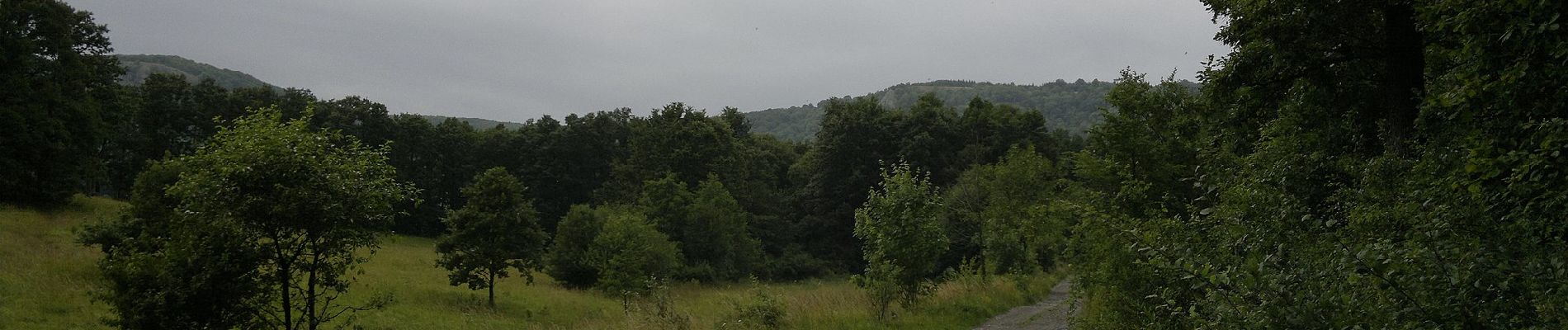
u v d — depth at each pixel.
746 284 61.94
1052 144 73.06
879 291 16.92
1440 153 7.07
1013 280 26.73
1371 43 9.77
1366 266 4.24
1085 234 12.68
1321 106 10.51
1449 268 4.06
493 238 31.73
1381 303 4.24
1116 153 17.34
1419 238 4.95
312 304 9.78
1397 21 9.24
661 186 63.00
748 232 70.38
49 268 23.53
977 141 69.69
